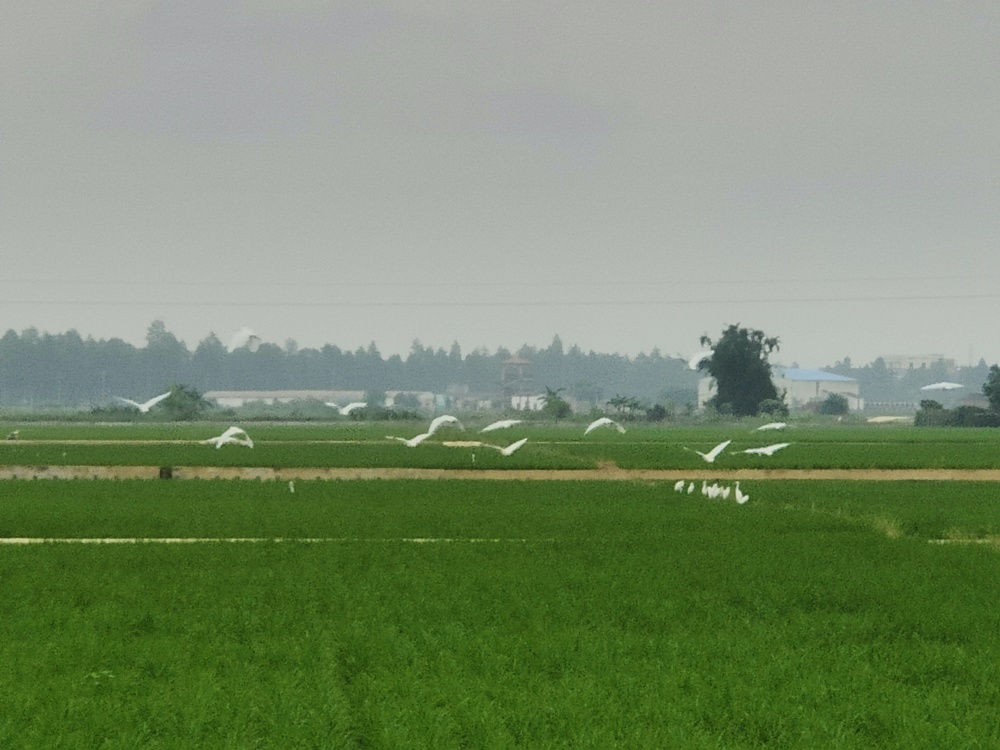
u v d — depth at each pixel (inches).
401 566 4185.5
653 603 3486.7
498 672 2696.9
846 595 3693.4
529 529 5438.0
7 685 2527.1
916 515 6190.9
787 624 3260.3
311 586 3720.5
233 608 3351.4
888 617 3376.0
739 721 2345.0
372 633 3034.0
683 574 4094.5
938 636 3152.1
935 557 4571.9
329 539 5113.2
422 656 2815.0
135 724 2290.8
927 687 2620.6
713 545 4913.9
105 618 3206.2
